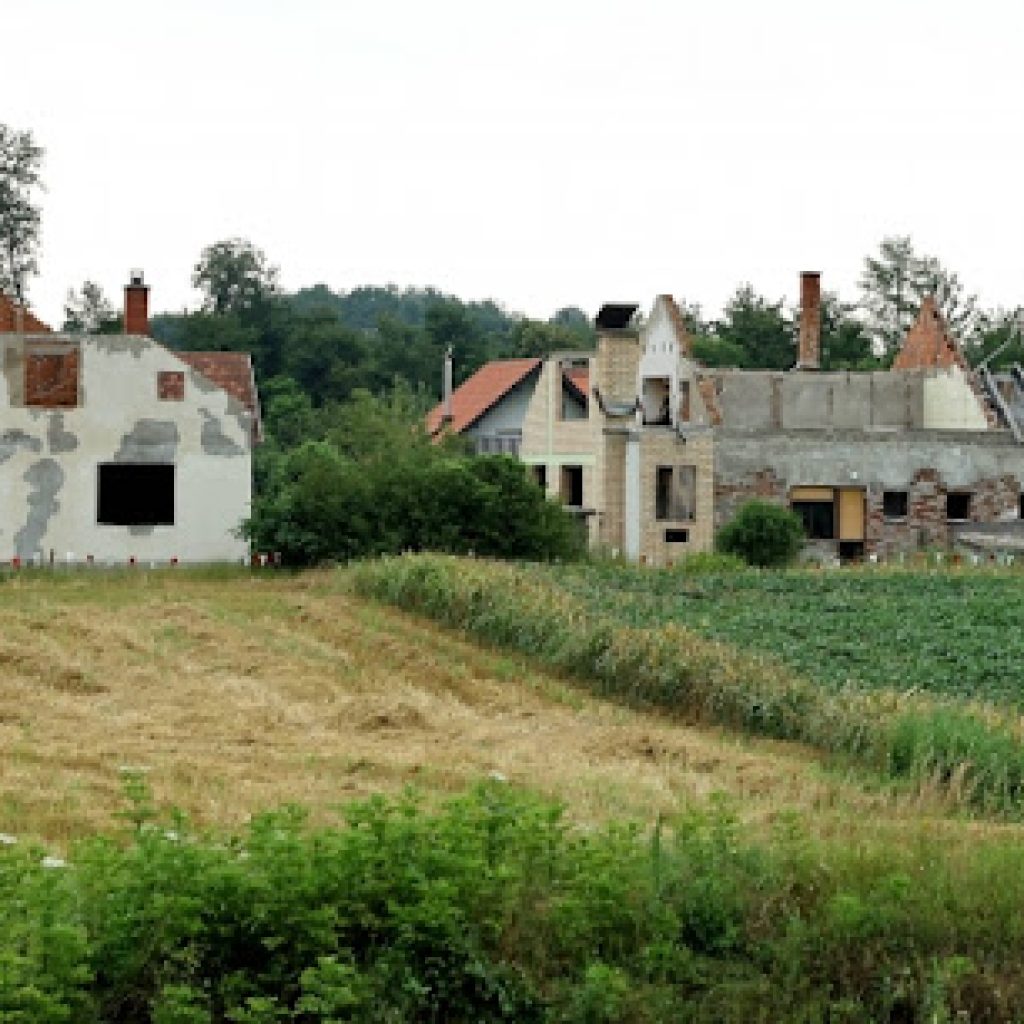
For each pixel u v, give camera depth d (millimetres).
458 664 35406
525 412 81000
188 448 52219
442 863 15805
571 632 35125
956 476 64750
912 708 28047
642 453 64500
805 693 29891
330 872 15328
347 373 111688
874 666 33281
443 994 15234
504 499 51000
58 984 13781
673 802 23031
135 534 51875
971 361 115812
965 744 26031
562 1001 15484
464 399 86812
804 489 63594
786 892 17359
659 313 69062
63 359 54875
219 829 19297
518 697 32688
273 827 16141
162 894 14812
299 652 36188
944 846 19406
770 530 57531
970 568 51656
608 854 16797
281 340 113938
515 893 16297
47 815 20641
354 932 15445
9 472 51188
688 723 30891
